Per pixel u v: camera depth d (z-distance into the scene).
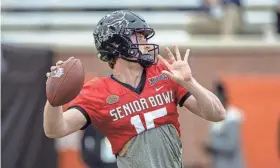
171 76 12.27
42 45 32.56
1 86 28.61
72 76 11.80
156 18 39.16
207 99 12.41
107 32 12.65
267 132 33.06
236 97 33.56
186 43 34.19
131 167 12.62
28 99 29.00
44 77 29.27
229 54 34.22
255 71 34.06
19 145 28.72
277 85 33.66
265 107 33.38
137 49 12.61
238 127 26.88
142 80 12.71
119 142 12.67
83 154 25.62
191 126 33.19
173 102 12.76
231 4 36.41
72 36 39.06
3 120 28.50
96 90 12.69
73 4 39.91
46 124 12.16
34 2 39.88
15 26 39.16
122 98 12.58
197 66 34.19
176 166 12.72
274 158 32.81
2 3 39.47
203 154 32.91
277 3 36.91
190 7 39.16
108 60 12.90
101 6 39.84
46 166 29.55
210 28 36.31
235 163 26.39
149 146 12.52
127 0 39.72
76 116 12.52
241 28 36.53
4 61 28.78
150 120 12.54
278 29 36.22
